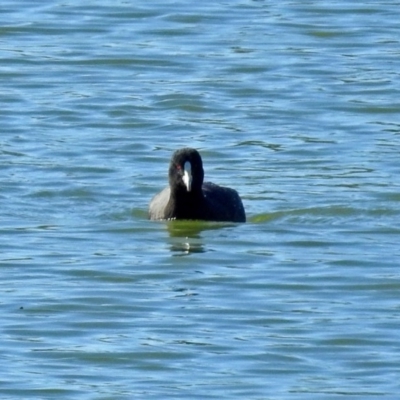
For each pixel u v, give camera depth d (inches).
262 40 1131.9
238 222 770.2
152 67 1073.5
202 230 753.6
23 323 618.5
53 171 850.8
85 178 842.2
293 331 612.7
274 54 1098.7
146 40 1133.1
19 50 1107.3
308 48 1114.7
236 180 842.8
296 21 1175.6
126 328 614.2
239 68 1066.1
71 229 751.7
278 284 671.1
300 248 724.7
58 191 816.3
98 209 791.1
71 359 581.6
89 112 971.3
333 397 545.3
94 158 879.1
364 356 586.2
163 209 770.2
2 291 657.6
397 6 1221.1
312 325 618.5
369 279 677.9
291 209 789.2
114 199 808.9
